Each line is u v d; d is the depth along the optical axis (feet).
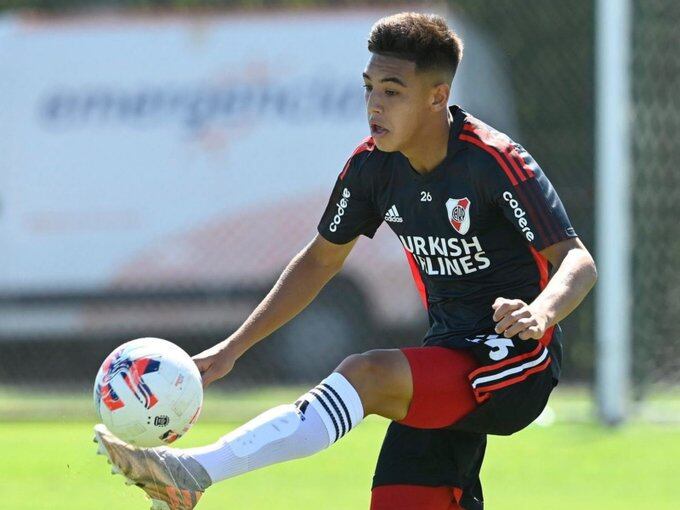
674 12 106.01
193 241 124.88
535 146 121.49
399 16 46.70
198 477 41.83
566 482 77.20
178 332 126.11
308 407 43.27
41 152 126.72
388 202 48.57
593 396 100.94
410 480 48.26
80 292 125.90
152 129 125.59
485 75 122.93
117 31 126.72
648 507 69.77
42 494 74.54
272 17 125.29
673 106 106.22
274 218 123.85
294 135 123.95
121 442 42.68
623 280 97.19
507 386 45.65
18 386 125.80
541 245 45.34
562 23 122.11
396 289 122.31
